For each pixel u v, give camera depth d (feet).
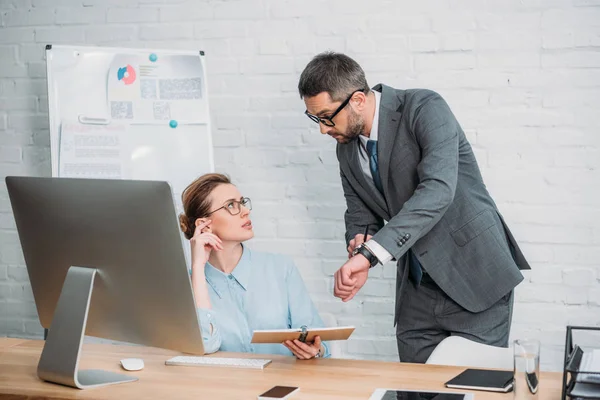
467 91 9.76
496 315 7.77
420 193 6.99
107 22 10.74
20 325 11.12
